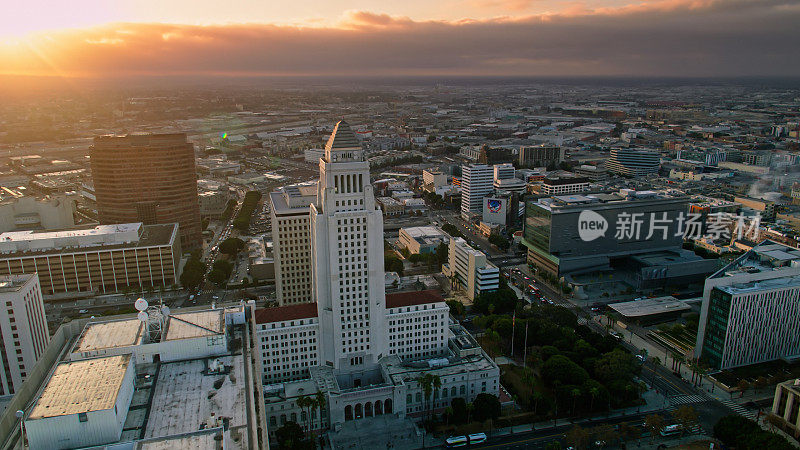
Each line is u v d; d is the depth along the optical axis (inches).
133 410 5659.5
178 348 6678.2
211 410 5634.8
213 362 6545.3
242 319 7716.5
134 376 6186.0
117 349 6510.8
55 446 5103.3
